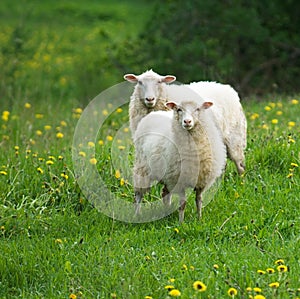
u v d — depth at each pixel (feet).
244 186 34.19
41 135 47.32
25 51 73.41
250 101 62.23
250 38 70.08
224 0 70.64
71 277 25.76
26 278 26.17
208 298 22.85
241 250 27.32
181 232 29.76
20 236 29.63
